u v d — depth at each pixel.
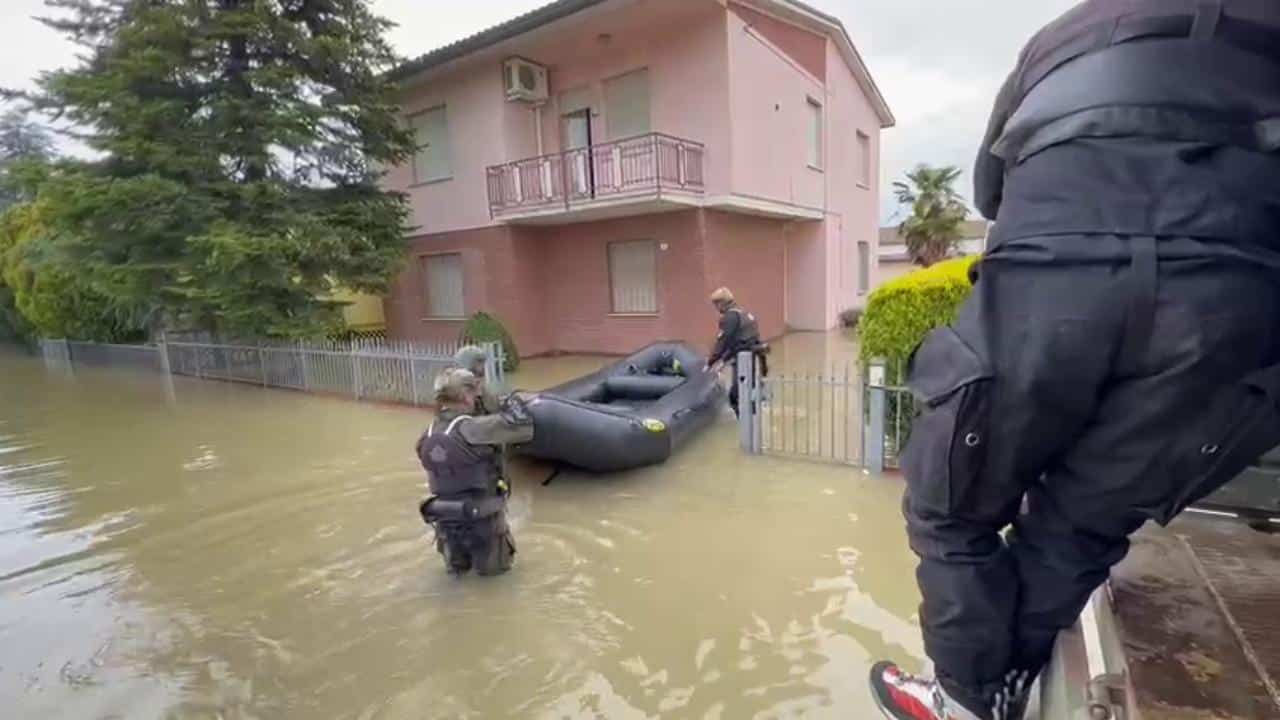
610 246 12.52
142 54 9.27
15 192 10.73
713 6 10.55
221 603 3.59
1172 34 0.97
